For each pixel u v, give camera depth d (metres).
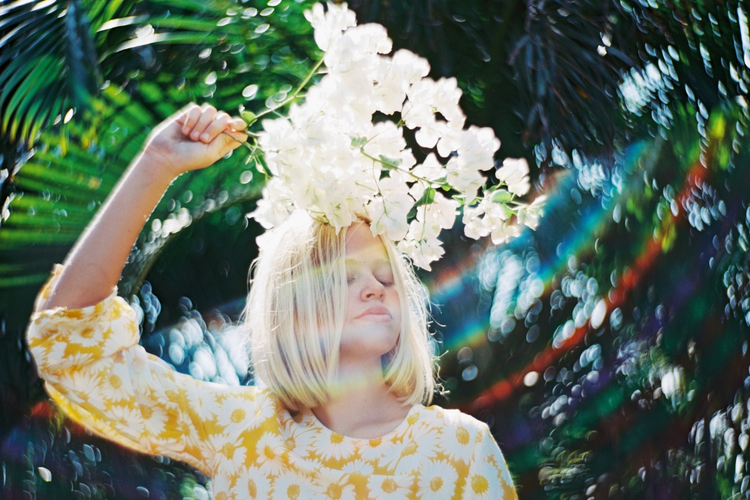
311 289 1.27
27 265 2.19
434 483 1.21
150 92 2.25
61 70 1.93
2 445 2.41
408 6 2.41
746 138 2.41
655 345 2.83
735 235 2.52
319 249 1.28
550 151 2.64
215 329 3.01
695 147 2.48
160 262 2.91
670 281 2.74
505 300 3.27
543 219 2.89
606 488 3.00
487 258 3.22
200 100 2.31
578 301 3.13
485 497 1.23
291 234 1.32
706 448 2.66
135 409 1.22
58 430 2.59
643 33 2.41
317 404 1.28
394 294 1.31
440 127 1.25
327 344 1.25
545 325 3.24
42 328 1.15
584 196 2.78
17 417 2.44
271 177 1.25
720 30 2.37
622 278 2.88
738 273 2.54
